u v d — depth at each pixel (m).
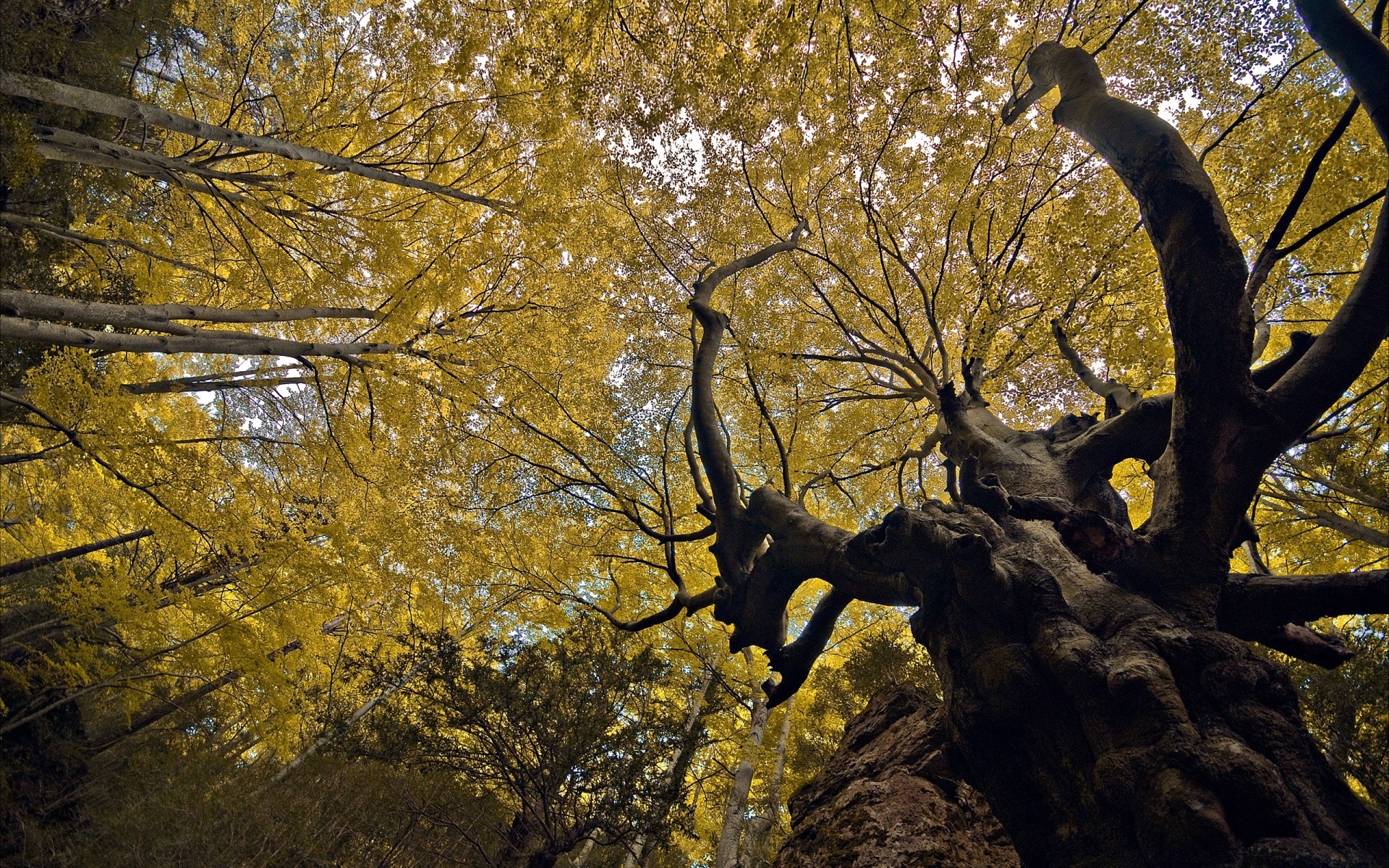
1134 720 2.85
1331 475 7.63
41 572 7.88
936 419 9.53
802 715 10.91
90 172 8.53
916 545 3.88
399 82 8.22
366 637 10.09
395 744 6.00
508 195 9.07
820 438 10.17
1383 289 3.25
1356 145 6.01
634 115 6.64
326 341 10.30
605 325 9.80
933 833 5.12
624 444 8.80
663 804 6.11
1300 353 3.83
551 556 8.66
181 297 9.74
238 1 8.04
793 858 5.60
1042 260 5.86
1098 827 2.86
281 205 8.37
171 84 8.70
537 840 6.02
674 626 9.80
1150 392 7.80
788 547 5.22
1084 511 3.66
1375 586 3.09
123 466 6.92
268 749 8.70
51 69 6.22
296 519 8.75
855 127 6.79
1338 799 2.58
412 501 8.75
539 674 6.38
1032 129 7.53
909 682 8.70
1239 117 5.96
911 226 8.25
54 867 5.91
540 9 6.54
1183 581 3.45
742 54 6.21
